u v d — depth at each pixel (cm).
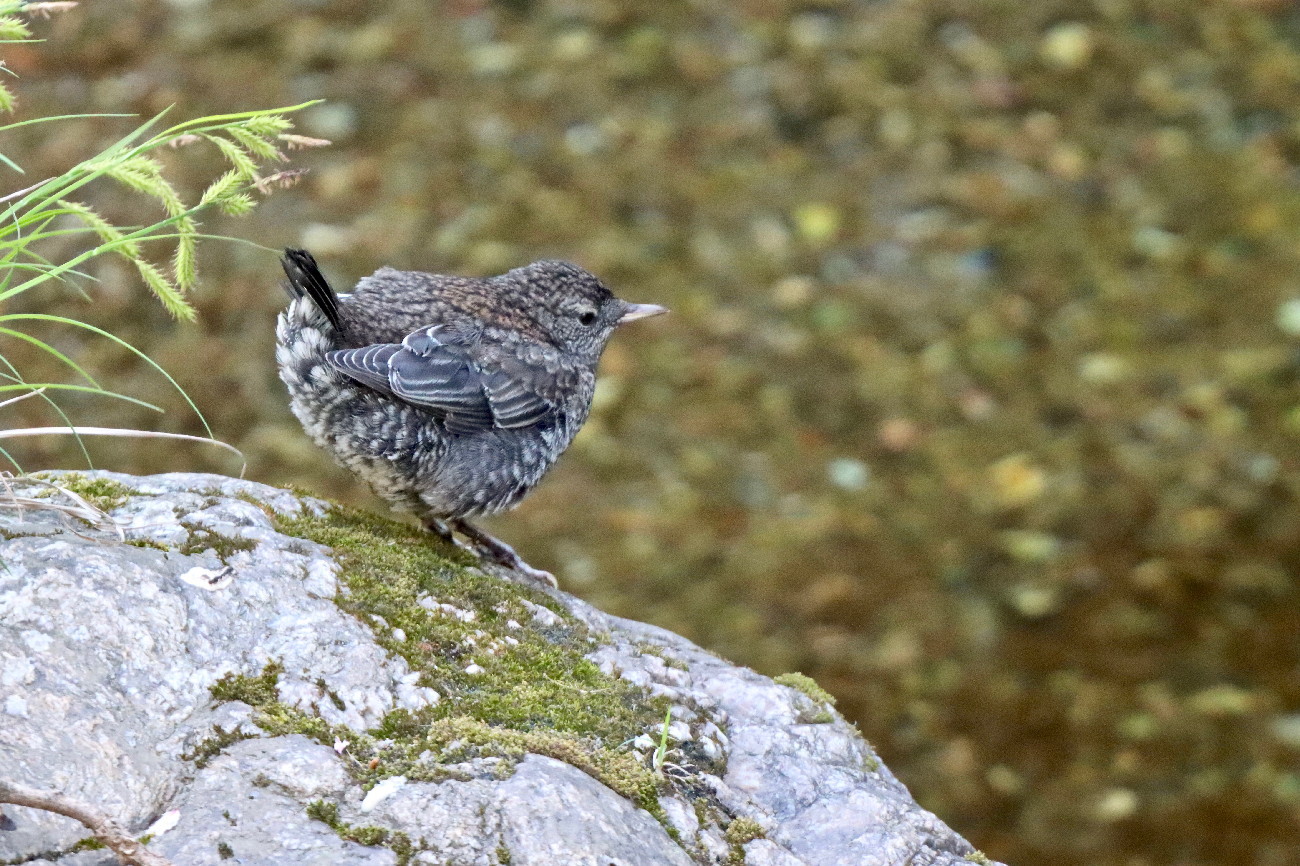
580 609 600
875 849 498
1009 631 1181
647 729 513
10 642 438
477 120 1727
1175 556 1256
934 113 1786
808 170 1702
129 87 1686
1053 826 992
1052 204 1667
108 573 471
